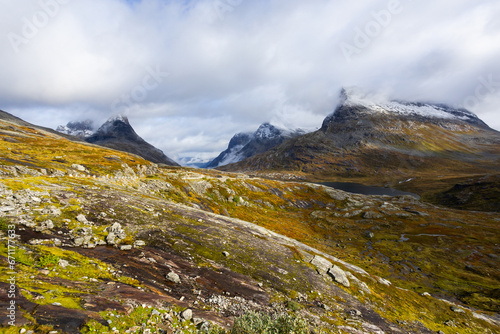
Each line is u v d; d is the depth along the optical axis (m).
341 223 147.12
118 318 14.18
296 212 166.12
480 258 98.19
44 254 21.28
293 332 14.34
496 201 196.50
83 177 69.31
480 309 61.03
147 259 30.16
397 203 194.62
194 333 16.03
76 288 17.00
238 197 147.62
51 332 10.59
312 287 38.50
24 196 35.75
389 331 32.78
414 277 81.69
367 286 46.81
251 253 44.00
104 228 35.03
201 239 43.16
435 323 41.09
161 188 103.94
